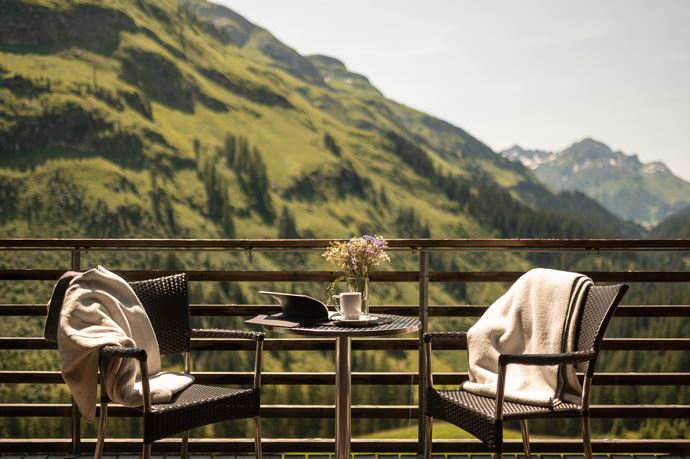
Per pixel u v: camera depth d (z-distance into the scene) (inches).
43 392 1162.6
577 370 103.1
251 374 133.6
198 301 1833.2
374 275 132.3
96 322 98.1
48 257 1961.1
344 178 4033.0
